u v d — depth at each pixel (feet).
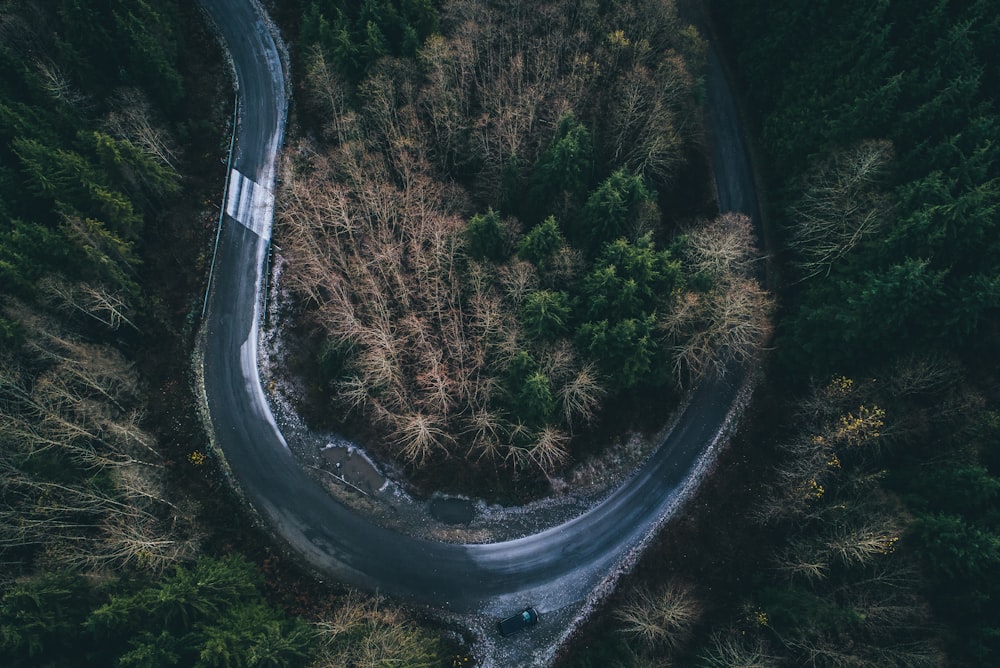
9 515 150.20
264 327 200.23
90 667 136.36
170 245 201.05
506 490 192.95
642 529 192.03
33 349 160.45
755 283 184.03
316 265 181.68
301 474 191.93
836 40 187.42
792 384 197.26
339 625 152.05
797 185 194.90
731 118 225.15
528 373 169.48
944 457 159.12
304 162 212.02
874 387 167.32
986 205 156.35
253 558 181.78
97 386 168.45
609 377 179.22
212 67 221.46
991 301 150.10
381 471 193.98
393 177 195.00
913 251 159.53
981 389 159.63
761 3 209.36
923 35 174.81
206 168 211.82
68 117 179.52
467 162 197.67
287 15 229.25
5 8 179.83
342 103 198.49
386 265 187.32
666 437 199.72
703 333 174.29
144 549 153.99
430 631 181.16
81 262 171.01
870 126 175.01
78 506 156.66
